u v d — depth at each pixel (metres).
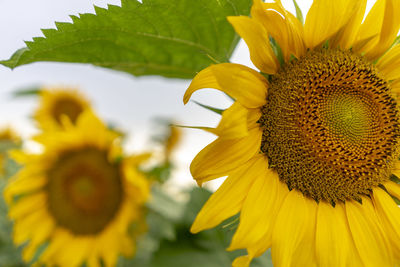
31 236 0.67
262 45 0.39
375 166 0.43
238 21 0.39
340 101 0.43
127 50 0.44
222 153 0.39
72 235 0.67
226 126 0.37
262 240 0.40
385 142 0.43
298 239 0.41
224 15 0.42
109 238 0.66
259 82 0.40
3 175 0.72
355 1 0.40
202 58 0.46
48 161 0.67
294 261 0.41
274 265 0.39
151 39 0.43
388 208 0.43
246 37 0.39
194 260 0.59
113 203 0.66
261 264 0.49
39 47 0.41
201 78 0.38
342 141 0.43
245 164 0.41
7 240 0.69
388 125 0.44
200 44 0.44
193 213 0.63
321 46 0.42
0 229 0.69
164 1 0.40
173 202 0.65
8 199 0.66
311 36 0.41
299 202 0.42
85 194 0.66
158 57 0.46
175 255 0.60
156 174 0.67
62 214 0.67
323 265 0.41
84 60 0.44
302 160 0.42
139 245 0.67
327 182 0.42
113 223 0.66
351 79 0.43
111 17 0.41
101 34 0.42
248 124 0.40
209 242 0.60
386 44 0.43
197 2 0.41
